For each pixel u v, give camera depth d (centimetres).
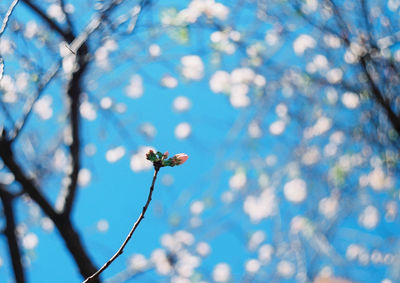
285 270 626
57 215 344
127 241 182
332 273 562
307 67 571
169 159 190
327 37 489
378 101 442
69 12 378
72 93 370
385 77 438
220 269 632
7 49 333
